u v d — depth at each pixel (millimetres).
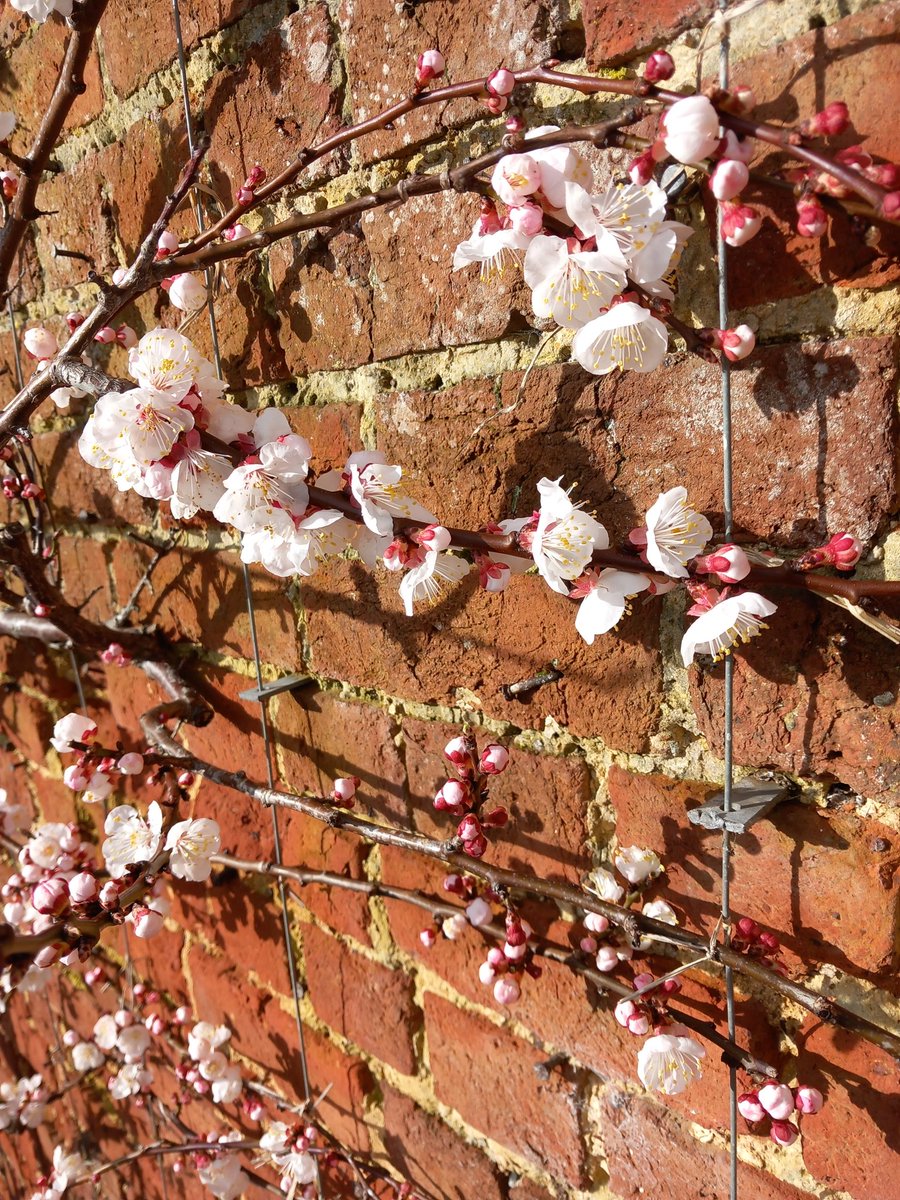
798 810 334
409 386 403
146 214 492
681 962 375
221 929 596
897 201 255
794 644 318
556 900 411
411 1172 496
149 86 472
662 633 351
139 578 576
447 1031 464
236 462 356
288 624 483
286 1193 532
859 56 279
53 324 588
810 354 301
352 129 359
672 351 328
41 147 459
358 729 467
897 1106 328
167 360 348
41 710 751
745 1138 370
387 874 476
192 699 535
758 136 273
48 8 422
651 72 281
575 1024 411
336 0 381
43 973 635
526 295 352
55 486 633
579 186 289
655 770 367
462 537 338
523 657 389
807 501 309
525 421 366
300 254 420
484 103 345
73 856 586
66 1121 866
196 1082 576
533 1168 441
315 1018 536
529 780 405
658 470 338
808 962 339
